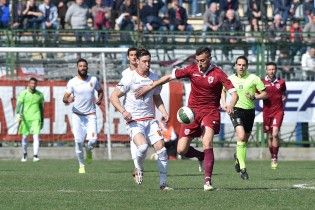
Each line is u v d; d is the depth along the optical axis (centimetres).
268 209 2111
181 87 5603
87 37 5816
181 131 2780
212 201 2319
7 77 5591
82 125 3931
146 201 2322
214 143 5697
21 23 5856
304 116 5775
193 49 5884
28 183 3100
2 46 5697
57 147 5594
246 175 3347
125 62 5741
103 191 2697
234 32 5869
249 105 3859
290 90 5762
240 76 3853
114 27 5962
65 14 5953
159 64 5762
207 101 2708
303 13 6141
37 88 5569
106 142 5609
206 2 6078
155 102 2789
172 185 3002
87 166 4594
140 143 2712
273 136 4412
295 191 2677
